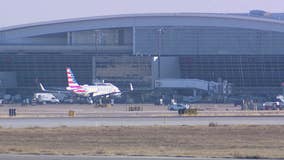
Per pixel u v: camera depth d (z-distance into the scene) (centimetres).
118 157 15475
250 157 15562
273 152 16588
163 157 15525
